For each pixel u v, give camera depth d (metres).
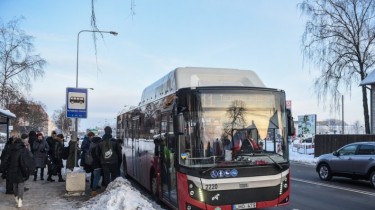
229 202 7.86
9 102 44.25
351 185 15.28
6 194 12.11
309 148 40.59
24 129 51.81
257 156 8.16
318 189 14.10
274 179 8.19
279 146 8.44
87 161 12.93
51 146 15.41
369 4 31.14
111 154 12.41
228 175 7.88
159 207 10.08
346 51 31.98
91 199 10.76
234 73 10.12
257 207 8.04
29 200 11.08
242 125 8.23
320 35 32.12
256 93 8.47
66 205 10.36
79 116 13.95
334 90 31.98
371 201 11.59
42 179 15.79
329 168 16.58
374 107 29.67
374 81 28.23
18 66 44.72
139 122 13.79
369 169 14.58
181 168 8.05
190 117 8.09
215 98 8.23
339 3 31.72
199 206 7.74
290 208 10.46
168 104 9.36
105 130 12.65
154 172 11.09
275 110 8.54
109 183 11.41
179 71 9.92
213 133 8.07
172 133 8.79
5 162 10.23
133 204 8.79
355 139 28.12
